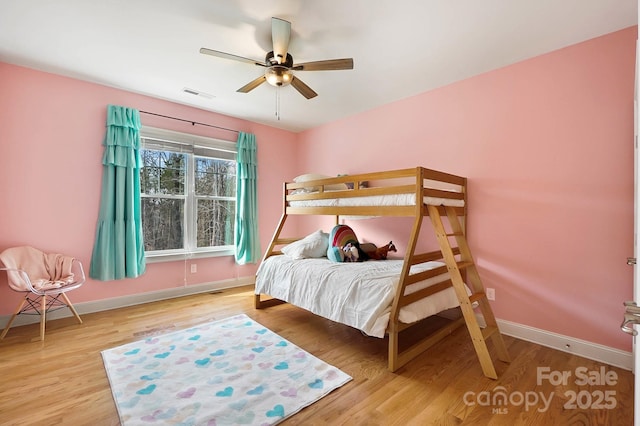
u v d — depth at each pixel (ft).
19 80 9.16
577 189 7.56
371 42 7.68
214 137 13.38
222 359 7.19
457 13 6.54
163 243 12.26
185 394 5.79
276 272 10.29
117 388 5.95
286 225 15.92
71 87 9.99
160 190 12.17
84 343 8.00
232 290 13.46
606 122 7.16
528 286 8.35
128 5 6.39
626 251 6.90
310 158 15.52
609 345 7.11
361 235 12.96
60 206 9.84
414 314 7.18
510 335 8.66
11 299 9.06
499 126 8.90
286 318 10.09
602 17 6.57
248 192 14.08
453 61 8.58
